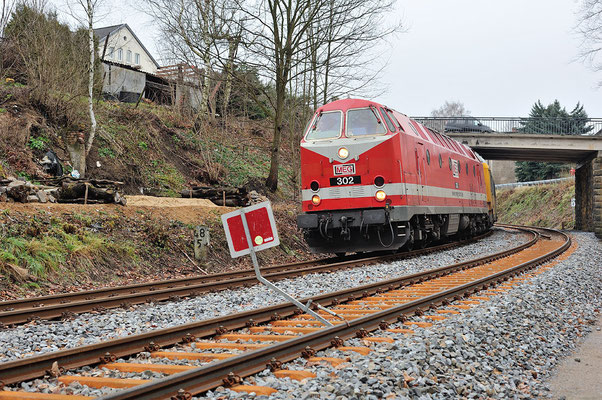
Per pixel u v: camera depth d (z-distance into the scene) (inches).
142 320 295.3
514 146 1478.8
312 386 175.8
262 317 289.3
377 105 589.3
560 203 2129.7
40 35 724.0
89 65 780.6
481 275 495.2
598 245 1012.5
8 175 564.1
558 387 222.2
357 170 573.0
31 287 391.5
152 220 574.9
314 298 327.6
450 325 272.8
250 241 247.1
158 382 158.9
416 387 180.7
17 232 431.2
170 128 954.7
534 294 389.7
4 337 249.0
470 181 920.9
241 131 1181.7
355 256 697.6
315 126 605.0
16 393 165.0
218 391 174.2
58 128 706.8
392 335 256.8
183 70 1043.9
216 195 737.6
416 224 641.0
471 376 207.5
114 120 835.4
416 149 631.8
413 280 440.1
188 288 389.1
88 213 524.7
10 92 696.4
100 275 454.6
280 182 1031.6
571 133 1577.3
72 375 189.0
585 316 369.4
